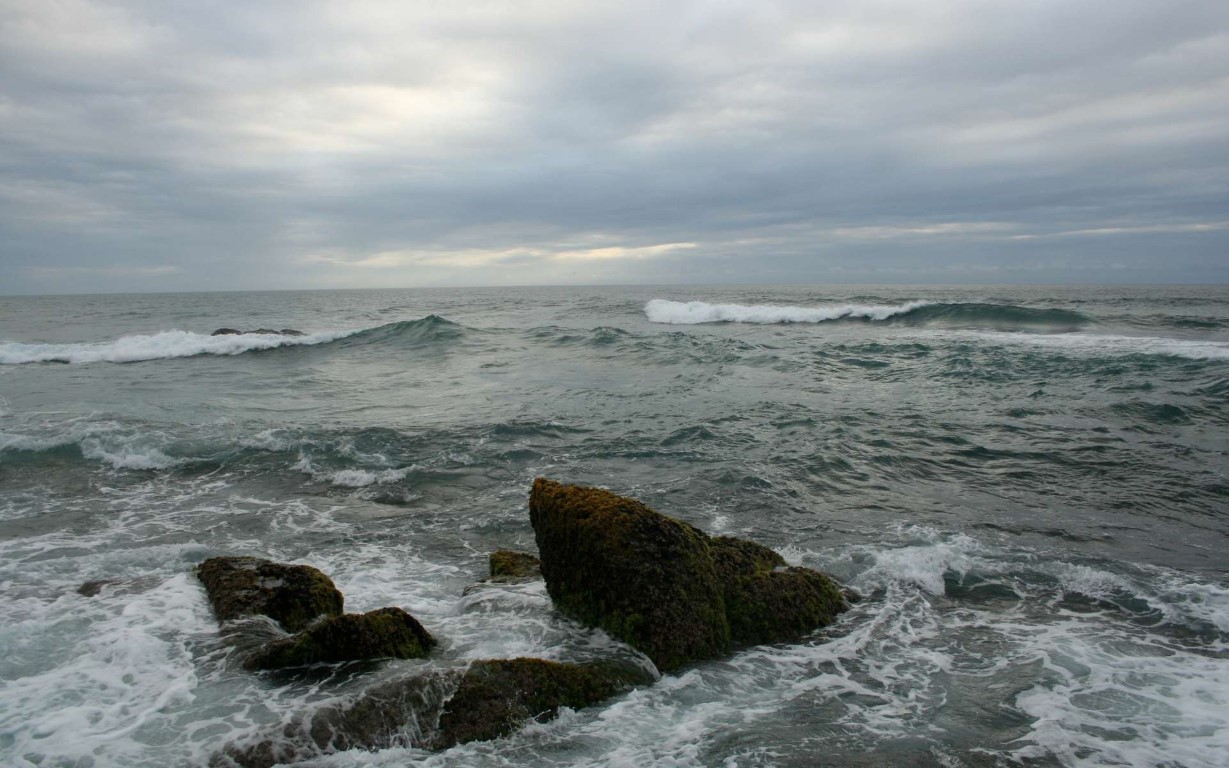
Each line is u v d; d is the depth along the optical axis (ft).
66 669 16.05
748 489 32.68
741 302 160.04
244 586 19.94
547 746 13.79
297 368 72.84
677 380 60.03
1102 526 28.19
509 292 383.24
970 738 14.44
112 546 25.95
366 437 41.52
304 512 30.37
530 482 34.19
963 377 59.31
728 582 20.12
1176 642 19.11
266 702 14.58
